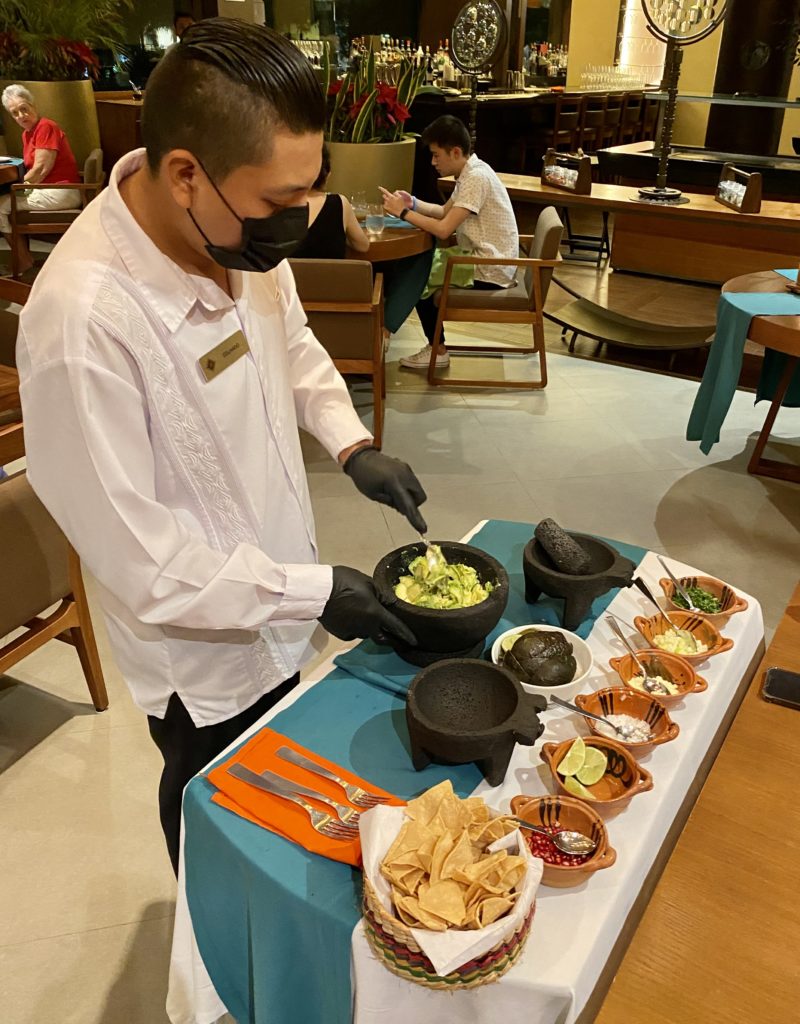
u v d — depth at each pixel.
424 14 8.84
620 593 1.58
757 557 2.99
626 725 1.24
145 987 1.60
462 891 0.89
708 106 8.60
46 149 5.43
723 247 5.55
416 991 0.95
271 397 1.22
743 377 4.58
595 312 5.21
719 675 1.39
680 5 4.15
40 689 2.37
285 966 1.08
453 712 1.16
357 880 1.02
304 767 1.16
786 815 1.17
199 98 0.86
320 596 1.16
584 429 4.00
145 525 1.04
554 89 8.34
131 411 1.02
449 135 4.05
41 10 6.37
